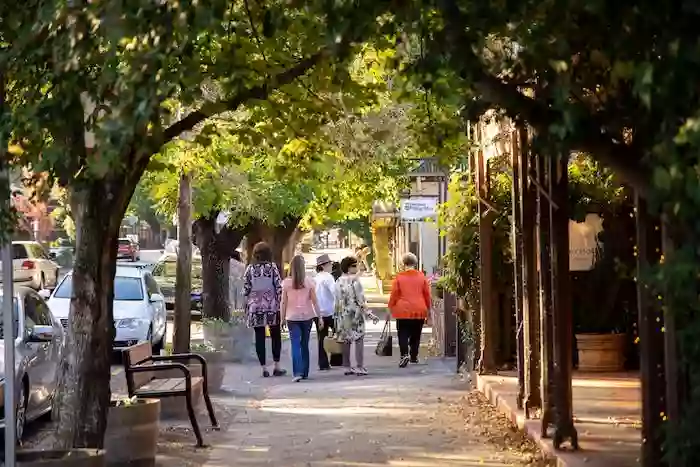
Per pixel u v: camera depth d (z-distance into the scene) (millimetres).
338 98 16219
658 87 7477
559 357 15898
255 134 16047
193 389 21109
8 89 13039
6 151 11586
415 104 21938
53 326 22984
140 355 19656
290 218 53031
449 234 28250
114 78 10586
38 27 11266
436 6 10805
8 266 11133
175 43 11773
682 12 7637
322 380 30141
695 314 9586
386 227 95250
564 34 9852
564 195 16094
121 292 35938
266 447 18406
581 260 26109
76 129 11414
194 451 18016
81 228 13398
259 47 13789
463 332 29703
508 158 25984
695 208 7082
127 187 13336
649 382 11836
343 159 25047
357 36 11328
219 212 43531
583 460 14844
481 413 21734
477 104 11672
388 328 37750
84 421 13414
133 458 15508
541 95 11492
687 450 9758
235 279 57156
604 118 9570
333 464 16594
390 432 19672
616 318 26297
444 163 16484
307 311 30094
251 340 37812
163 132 13086
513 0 10086
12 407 11055
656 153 7395
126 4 10430
